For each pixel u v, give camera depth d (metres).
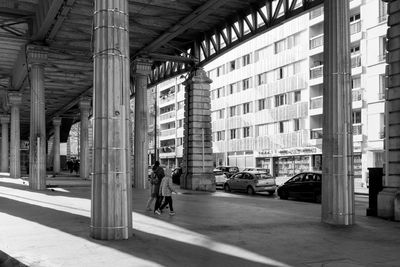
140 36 23.72
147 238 9.31
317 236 10.02
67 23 21.39
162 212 14.01
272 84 51.62
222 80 61.91
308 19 46.47
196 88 26.78
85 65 29.50
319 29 46.03
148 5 19.53
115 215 9.11
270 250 8.42
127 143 9.47
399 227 11.44
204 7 19.52
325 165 12.26
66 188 24.28
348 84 12.33
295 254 8.12
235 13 21.89
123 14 9.58
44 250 8.06
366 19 39.41
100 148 9.24
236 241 9.23
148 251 8.09
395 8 13.13
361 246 8.94
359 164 40.12
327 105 12.37
